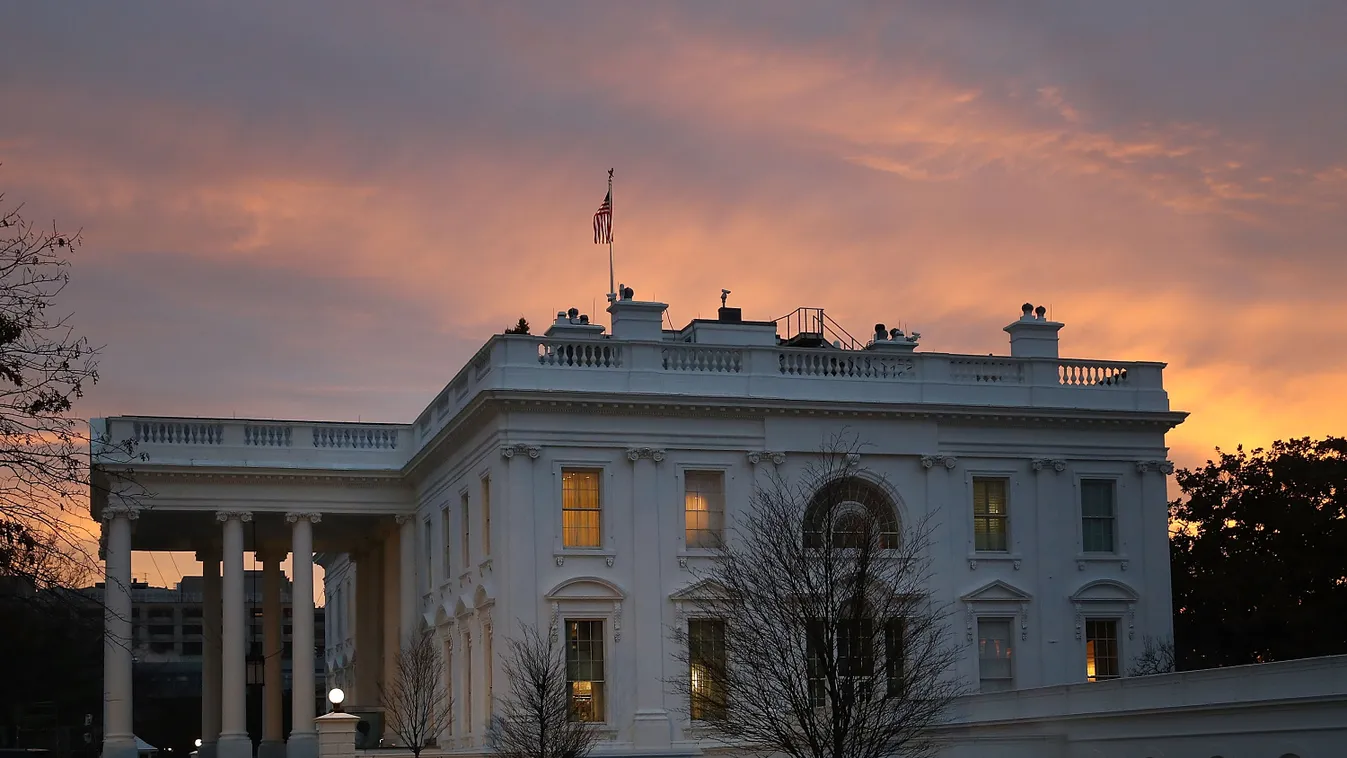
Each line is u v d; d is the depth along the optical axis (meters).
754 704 51.28
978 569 67.56
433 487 73.50
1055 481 69.31
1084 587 68.62
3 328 28.64
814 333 79.50
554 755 57.19
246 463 74.25
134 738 70.94
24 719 109.50
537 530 62.28
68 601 31.88
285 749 83.12
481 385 65.19
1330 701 41.47
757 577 55.56
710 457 64.75
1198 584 87.44
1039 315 72.69
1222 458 90.75
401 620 76.62
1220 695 45.69
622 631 62.50
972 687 66.31
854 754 48.84
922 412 67.06
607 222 71.69
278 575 85.19
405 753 67.00
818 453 65.81
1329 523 85.19
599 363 64.50
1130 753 49.16
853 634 50.84
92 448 71.62
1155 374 71.62
